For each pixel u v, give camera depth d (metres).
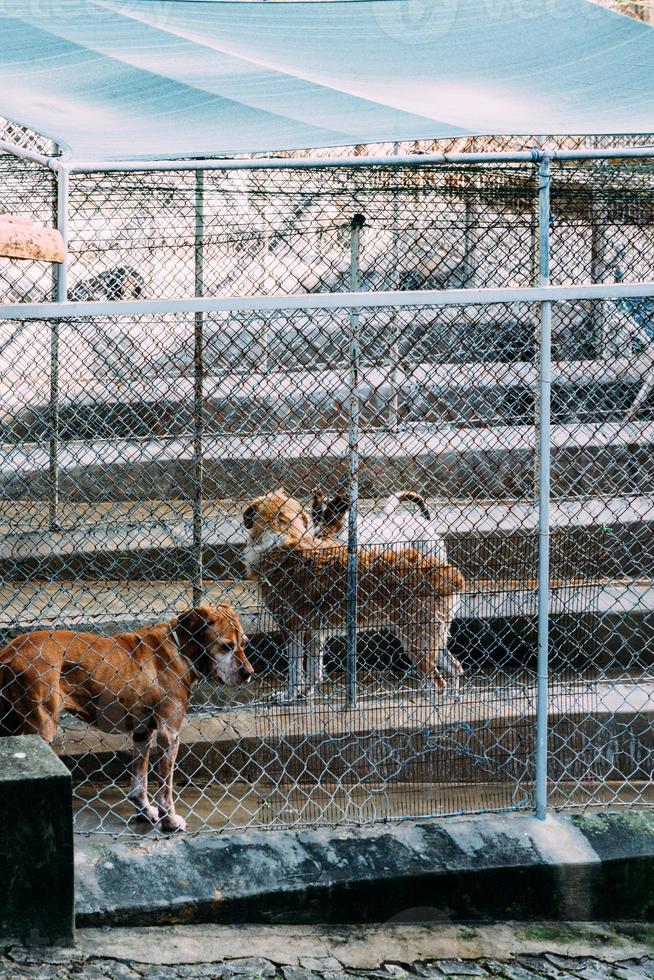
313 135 6.10
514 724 5.42
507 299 4.59
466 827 4.81
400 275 7.68
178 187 6.86
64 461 6.66
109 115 5.59
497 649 7.01
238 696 6.50
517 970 4.19
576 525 6.76
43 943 4.04
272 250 7.65
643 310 7.00
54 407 6.63
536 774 4.91
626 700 5.95
